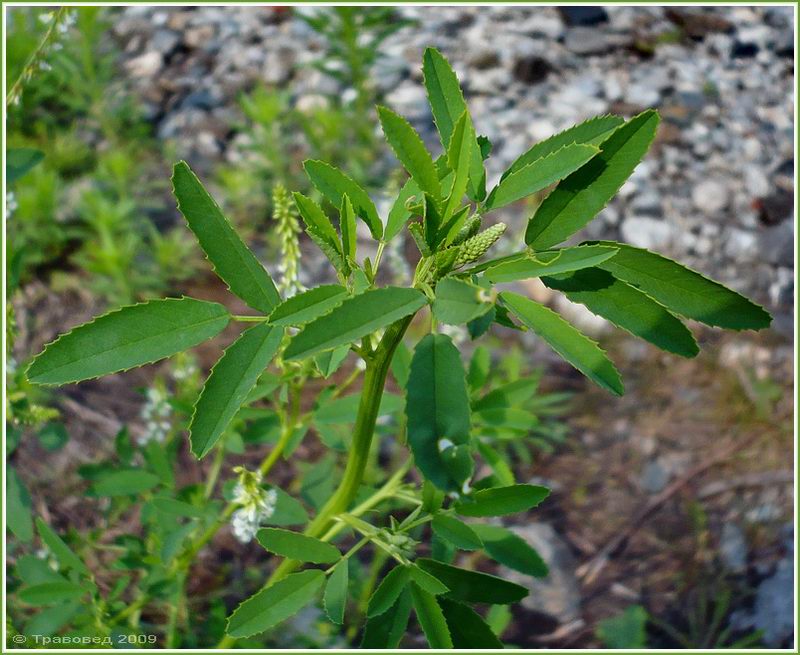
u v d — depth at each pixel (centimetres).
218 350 48
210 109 63
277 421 30
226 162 59
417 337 46
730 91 70
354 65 60
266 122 56
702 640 39
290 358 16
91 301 49
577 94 68
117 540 33
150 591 31
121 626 30
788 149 65
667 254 56
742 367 50
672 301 19
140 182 57
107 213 49
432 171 18
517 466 45
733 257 57
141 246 52
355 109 62
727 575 41
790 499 44
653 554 42
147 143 60
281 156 58
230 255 19
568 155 18
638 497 44
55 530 39
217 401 18
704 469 45
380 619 22
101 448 43
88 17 58
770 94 70
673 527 43
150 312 19
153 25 70
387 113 18
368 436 22
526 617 39
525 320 19
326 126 57
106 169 55
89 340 18
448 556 26
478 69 69
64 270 50
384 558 37
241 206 55
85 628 29
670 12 76
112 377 46
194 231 19
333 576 22
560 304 52
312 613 37
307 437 45
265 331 19
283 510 28
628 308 19
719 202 60
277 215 26
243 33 70
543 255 19
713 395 48
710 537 42
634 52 72
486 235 18
